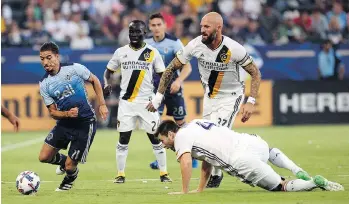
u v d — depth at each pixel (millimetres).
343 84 65125
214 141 26109
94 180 33594
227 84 30219
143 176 35000
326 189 26609
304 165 37344
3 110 25500
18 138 57625
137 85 33125
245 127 63469
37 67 63969
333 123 65062
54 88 28609
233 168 26125
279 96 64688
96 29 73812
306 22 74000
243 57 29203
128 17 70062
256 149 26328
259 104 64562
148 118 33000
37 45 69312
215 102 30531
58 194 28375
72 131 29281
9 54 63688
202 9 73312
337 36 74188
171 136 26359
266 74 66125
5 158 44156
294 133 57031
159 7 75312
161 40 38188
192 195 26312
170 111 39000
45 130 63938
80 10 75188
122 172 32812
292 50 66250
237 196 25938
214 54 29375
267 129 61062
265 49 66000
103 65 63688
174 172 36375
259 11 76312
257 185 26547
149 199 26125
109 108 64438
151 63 33219
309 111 64812
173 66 29922
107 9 75688
